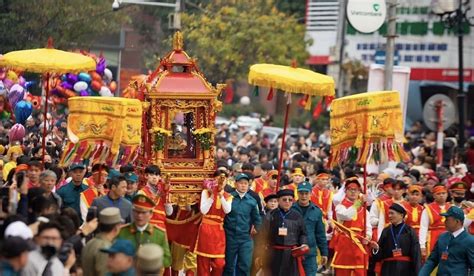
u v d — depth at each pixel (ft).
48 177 89.45
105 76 146.61
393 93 106.63
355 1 162.30
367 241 108.68
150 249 61.05
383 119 105.91
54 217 76.02
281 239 104.47
